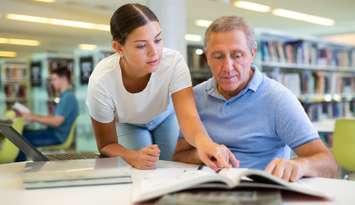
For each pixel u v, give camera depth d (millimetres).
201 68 4387
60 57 6777
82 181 1035
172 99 1521
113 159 1346
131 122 1822
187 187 798
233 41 1367
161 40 1332
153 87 1541
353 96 7484
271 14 6617
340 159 2926
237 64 1395
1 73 7402
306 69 6121
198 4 5555
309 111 6074
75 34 6512
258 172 820
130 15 1253
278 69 5414
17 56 7297
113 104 1601
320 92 6469
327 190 925
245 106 1477
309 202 812
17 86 7305
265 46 5102
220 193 790
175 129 1886
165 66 1495
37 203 879
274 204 718
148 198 793
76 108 4703
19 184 1063
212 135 1519
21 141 1345
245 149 1484
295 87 5672
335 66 6855
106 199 898
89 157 1518
